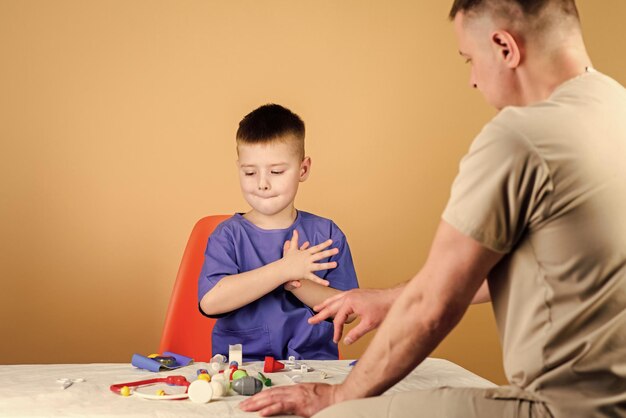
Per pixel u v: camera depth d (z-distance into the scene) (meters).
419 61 2.81
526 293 1.01
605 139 1.00
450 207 1.01
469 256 1.00
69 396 1.23
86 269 2.67
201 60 2.70
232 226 1.88
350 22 2.77
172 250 2.70
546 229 0.99
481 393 1.02
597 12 2.92
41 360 2.66
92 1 2.65
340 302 1.44
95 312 2.68
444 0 2.82
